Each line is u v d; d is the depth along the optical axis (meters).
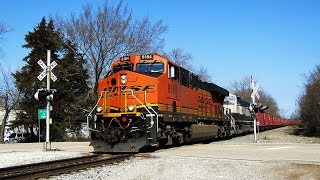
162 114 18.14
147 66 19.28
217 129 28.94
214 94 29.64
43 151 20.27
